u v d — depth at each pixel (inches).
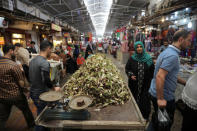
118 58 400.5
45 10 324.5
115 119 51.9
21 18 167.8
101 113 56.4
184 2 119.7
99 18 768.9
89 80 68.6
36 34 298.7
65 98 62.6
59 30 269.7
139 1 316.5
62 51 243.9
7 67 66.2
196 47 149.0
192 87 52.8
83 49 417.4
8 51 74.5
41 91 72.8
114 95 65.9
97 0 391.2
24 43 247.1
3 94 68.5
